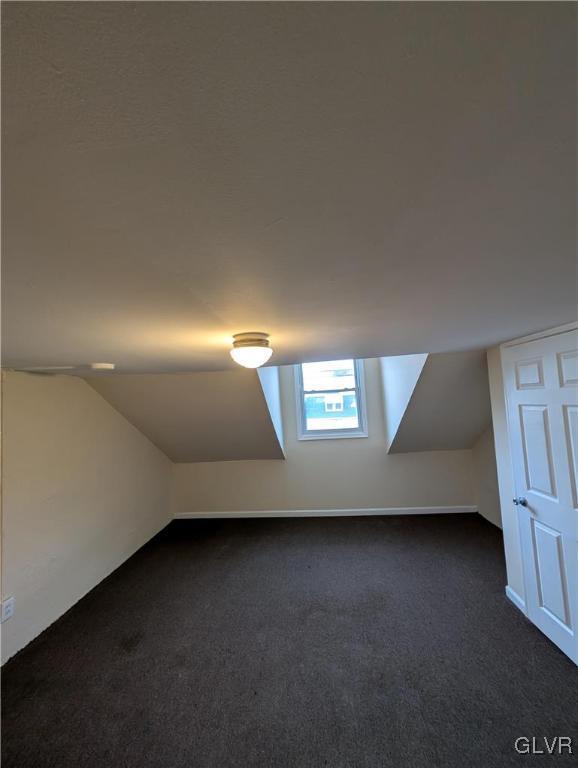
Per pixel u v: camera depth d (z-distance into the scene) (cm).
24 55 35
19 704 179
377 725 160
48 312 118
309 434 459
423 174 56
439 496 434
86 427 297
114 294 103
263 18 33
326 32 35
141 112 42
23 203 57
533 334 206
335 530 400
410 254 87
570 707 165
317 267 91
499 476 255
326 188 58
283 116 44
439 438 404
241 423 375
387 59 38
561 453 190
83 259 80
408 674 189
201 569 323
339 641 218
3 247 73
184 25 33
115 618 251
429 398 329
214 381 311
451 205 66
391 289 112
